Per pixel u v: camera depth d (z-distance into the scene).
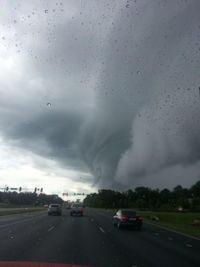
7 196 129.50
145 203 87.00
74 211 33.22
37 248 8.80
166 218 34.22
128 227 18.06
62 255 7.73
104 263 6.89
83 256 7.71
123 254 8.18
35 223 19.56
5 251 8.17
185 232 15.84
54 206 34.06
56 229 15.44
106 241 10.98
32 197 138.25
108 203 117.75
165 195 107.06
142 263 7.01
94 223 20.95
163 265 6.84
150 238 12.34
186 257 7.91
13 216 29.92
